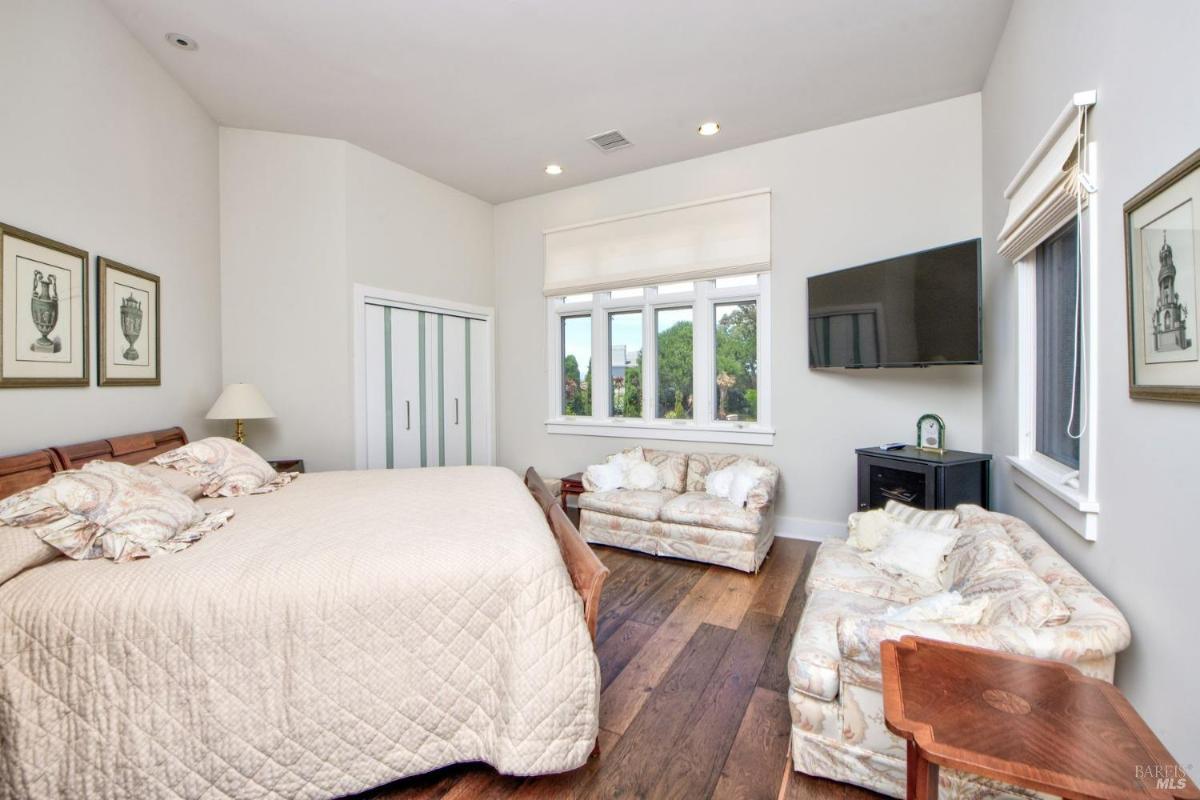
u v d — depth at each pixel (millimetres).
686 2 2363
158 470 2135
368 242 3820
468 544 1562
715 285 4062
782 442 3801
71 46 2229
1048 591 1351
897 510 2490
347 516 1858
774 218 3777
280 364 3521
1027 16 2186
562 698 1436
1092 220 1521
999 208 2717
